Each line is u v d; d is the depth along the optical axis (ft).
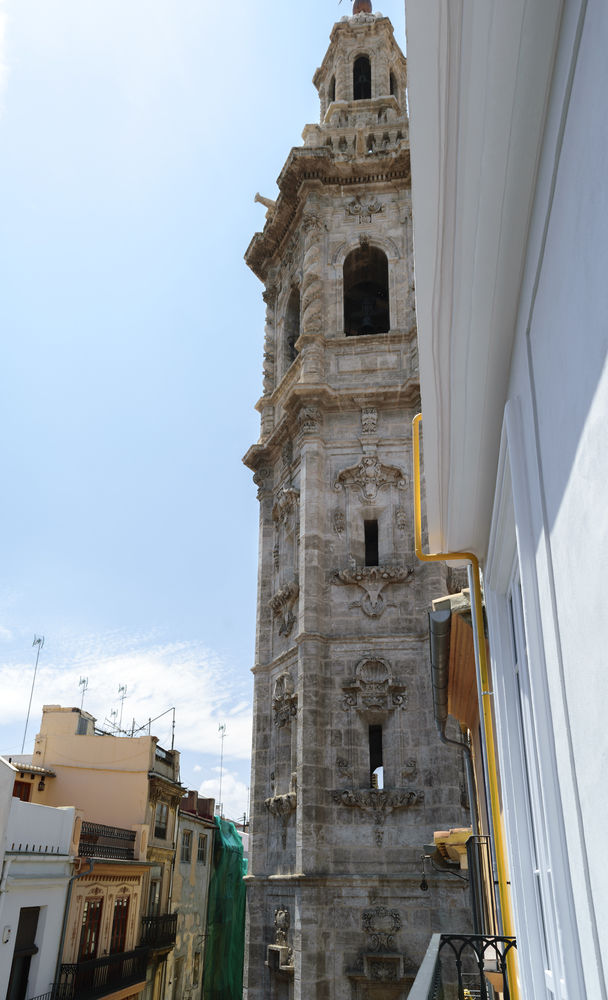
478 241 14.24
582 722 9.22
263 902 84.33
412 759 81.51
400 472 94.07
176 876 130.72
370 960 73.56
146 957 106.42
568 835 10.35
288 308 116.67
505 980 19.79
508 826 19.07
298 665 87.10
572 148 8.99
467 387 18.92
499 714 20.36
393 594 88.79
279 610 96.37
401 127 111.45
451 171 13.64
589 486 8.47
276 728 91.30
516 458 13.60
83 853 90.33
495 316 15.80
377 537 100.27
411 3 11.27
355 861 78.02
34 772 110.22
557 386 10.25
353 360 100.48
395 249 105.70
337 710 84.53
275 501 103.96
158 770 122.83
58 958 82.48
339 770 81.66
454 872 64.39
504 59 11.16
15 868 74.49
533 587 12.73
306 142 113.91
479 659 27.02
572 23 9.11
